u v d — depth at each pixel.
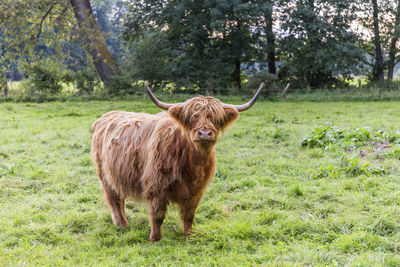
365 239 4.32
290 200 5.88
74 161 8.55
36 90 27.44
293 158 8.59
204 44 30.47
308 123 14.08
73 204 6.05
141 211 5.91
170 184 4.52
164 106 4.59
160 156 4.49
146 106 21.44
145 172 4.61
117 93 28.08
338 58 28.39
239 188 6.71
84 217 5.43
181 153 4.45
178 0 28.83
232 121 4.46
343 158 7.50
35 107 21.48
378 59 32.84
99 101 25.66
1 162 8.38
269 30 29.69
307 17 28.03
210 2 27.14
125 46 33.00
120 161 4.90
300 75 32.38
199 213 5.66
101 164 5.38
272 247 4.34
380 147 8.61
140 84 29.70
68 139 11.16
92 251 4.47
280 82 31.36
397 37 30.61
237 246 4.47
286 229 4.82
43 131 12.48
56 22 26.34
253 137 11.03
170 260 4.22
